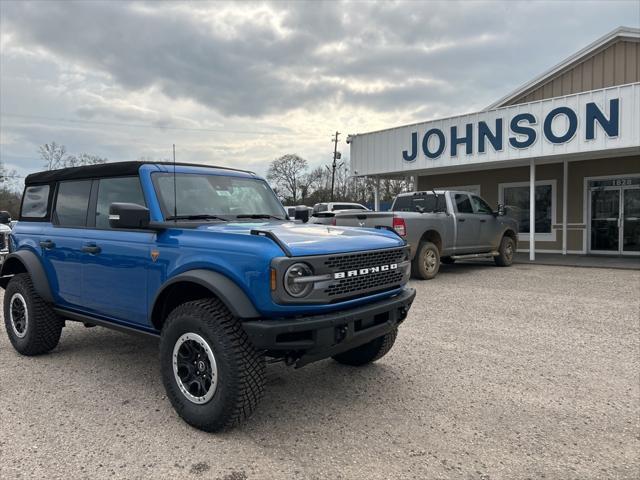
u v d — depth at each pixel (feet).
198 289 12.19
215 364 10.81
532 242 45.11
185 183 14.30
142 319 13.07
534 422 11.82
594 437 11.06
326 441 10.89
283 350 10.75
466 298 27.35
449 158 48.83
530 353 17.22
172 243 12.23
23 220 18.43
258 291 10.34
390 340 14.87
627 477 9.45
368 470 9.69
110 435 11.14
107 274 13.97
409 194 38.81
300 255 10.59
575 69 53.06
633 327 20.66
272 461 10.02
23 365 16.14
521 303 25.82
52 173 17.19
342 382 14.52
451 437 11.07
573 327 20.76
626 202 48.60
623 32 48.80
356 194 198.80
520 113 43.52
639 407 12.66
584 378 14.75
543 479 9.37
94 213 15.12
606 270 38.88
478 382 14.46
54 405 12.83
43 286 16.08
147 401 13.10
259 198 16.44
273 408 12.67
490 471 9.66
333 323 10.77
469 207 38.60
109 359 16.74
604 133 38.88
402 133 52.85
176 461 10.01
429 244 34.04
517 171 55.47
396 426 11.62
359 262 11.80
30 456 10.19
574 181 51.39
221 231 11.81
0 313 25.09
